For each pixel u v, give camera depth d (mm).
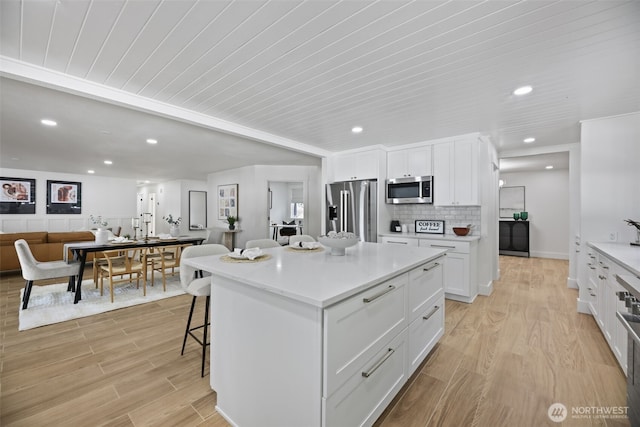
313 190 6770
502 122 3238
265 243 2783
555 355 2273
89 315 3133
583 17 1488
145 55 1900
